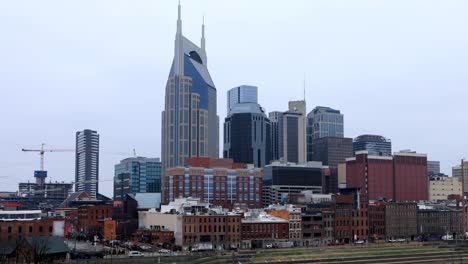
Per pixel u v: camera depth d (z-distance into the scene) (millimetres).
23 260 194750
